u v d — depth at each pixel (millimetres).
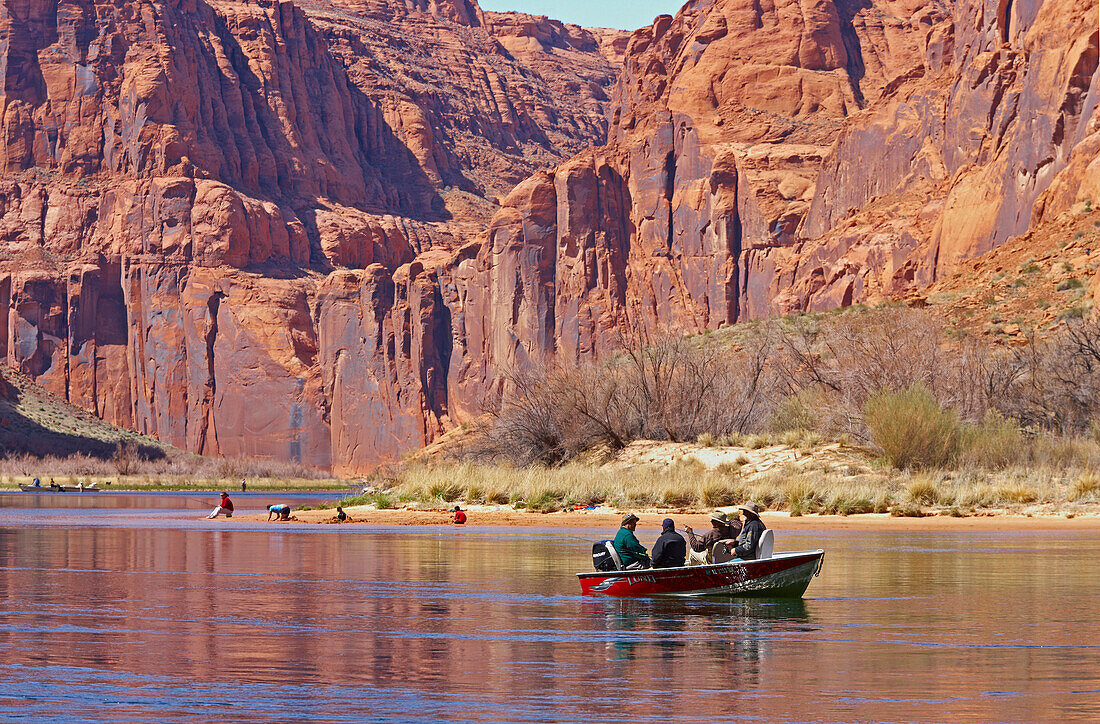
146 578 51375
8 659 32031
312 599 44281
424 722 25312
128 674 30109
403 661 31938
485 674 30281
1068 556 60406
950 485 94875
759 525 45469
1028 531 78312
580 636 35938
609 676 29984
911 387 108250
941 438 101500
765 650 33656
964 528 80625
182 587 47844
